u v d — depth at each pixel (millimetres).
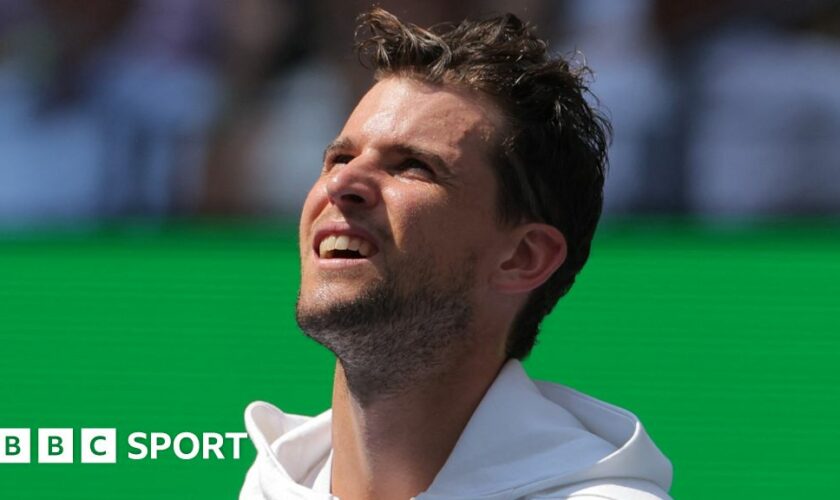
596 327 11031
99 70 14836
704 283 11312
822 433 10523
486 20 8000
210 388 10984
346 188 7164
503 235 7594
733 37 14477
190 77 14852
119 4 14969
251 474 8508
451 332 7449
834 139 14047
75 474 10555
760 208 13906
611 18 14766
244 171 14578
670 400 10727
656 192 14031
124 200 14391
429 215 7266
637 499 7215
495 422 7492
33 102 14742
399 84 7652
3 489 10508
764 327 11039
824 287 11234
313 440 8383
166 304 11328
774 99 14117
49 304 11242
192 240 13047
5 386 10852
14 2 15406
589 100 14320
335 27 14883
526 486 7316
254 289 11508
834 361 10812
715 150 14133
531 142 7652
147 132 14633
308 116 14766
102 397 10852
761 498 10391
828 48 14336
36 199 14352
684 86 14367
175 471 10625
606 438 7941
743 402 10750
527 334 7965
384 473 7672
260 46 14898
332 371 11031
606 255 11672
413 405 7535
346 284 7141
